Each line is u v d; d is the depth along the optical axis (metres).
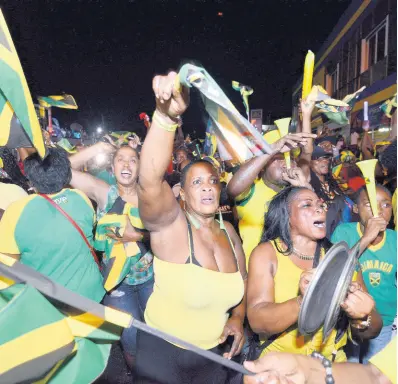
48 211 2.49
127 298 3.31
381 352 1.50
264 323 2.14
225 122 1.80
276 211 2.35
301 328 1.70
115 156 3.38
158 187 1.90
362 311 1.76
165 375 2.37
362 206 2.91
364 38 16.23
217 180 2.40
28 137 1.66
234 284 2.33
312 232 2.23
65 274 2.55
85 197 2.75
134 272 3.26
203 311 2.26
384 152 4.34
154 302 2.38
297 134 2.76
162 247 2.23
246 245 3.59
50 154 2.56
